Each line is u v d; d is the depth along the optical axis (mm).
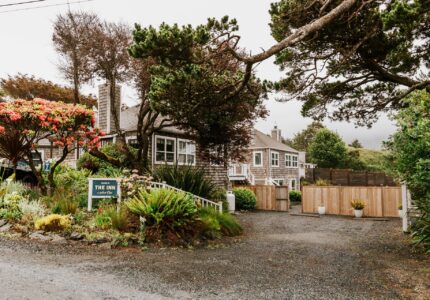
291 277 5301
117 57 13641
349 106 10406
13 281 4238
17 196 8023
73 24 13711
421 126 6793
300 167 37531
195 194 11148
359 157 41938
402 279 5270
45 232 6922
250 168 29984
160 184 10047
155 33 6750
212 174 20328
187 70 7809
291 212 17938
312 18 8070
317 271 5715
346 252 7414
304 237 9633
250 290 4582
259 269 5738
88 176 12250
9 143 9102
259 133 31938
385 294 4551
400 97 8914
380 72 8578
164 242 7340
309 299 4309
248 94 9992
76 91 14070
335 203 16984
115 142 16484
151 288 4426
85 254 6055
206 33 6852
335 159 39594
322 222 13648
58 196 8820
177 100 8719
